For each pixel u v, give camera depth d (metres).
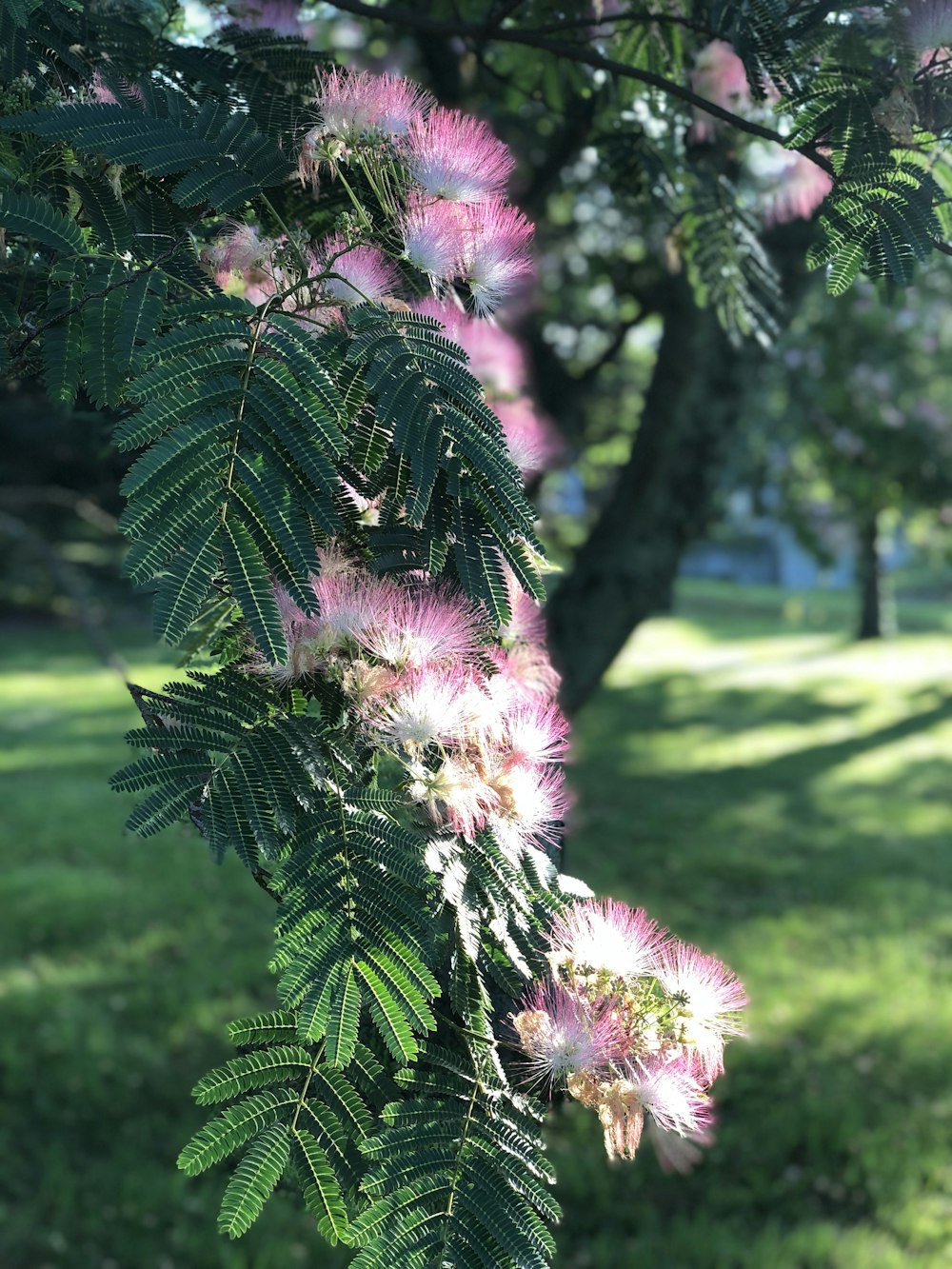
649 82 1.87
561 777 1.41
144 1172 5.02
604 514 5.08
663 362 4.87
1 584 18.44
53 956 7.23
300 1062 1.20
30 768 12.02
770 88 1.74
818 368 8.31
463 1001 1.26
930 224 1.57
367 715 1.27
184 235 1.44
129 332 1.27
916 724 15.81
